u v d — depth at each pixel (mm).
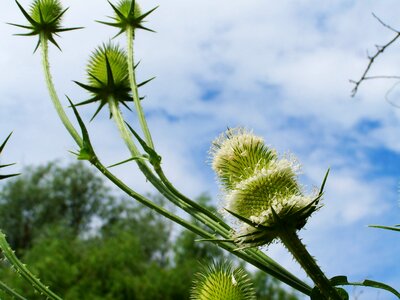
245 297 220
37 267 1719
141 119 245
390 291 175
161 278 1825
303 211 184
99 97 270
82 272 1868
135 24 284
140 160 225
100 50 288
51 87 259
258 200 196
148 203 207
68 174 3615
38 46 283
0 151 222
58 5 291
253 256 191
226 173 213
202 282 227
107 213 3525
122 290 1812
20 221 3467
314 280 179
